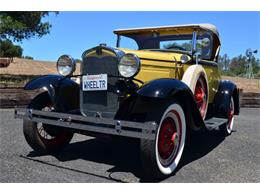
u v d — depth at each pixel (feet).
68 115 12.14
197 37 16.62
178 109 12.12
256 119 28.45
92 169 12.34
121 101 12.35
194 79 14.14
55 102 13.61
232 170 12.87
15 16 41.45
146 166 11.02
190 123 13.29
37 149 14.01
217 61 18.89
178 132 12.37
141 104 12.32
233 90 19.07
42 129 14.38
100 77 12.52
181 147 12.51
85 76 12.92
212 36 17.71
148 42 17.81
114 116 12.16
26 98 29.91
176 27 16.63
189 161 14.06
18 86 31.58
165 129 11.72
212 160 14.30
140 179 11.39
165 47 17.29
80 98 13.24
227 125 19.79
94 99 12.90
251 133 21.24
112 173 11.94
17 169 11.95
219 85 19.12
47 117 12.98
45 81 13.79
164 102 11.44
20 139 16.71
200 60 16.30
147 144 10.74
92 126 11.53
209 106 18.57
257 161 14.33
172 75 14.48
